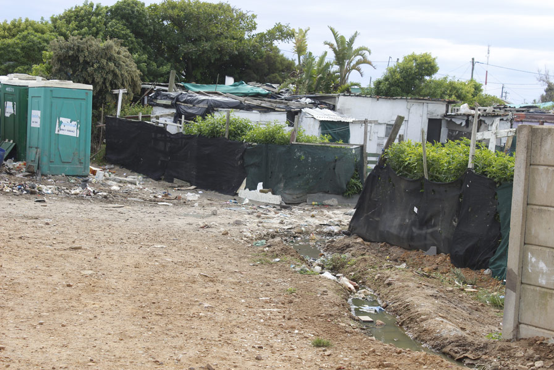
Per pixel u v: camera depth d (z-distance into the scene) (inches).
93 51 935.0
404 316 270.2
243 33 1665.8
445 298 292.0
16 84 620.7
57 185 558.9
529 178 211.8
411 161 403.2
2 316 195.8
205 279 285.7
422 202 388.8
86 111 604.7
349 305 285.6
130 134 792.9
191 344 193.2
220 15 1599.4
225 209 549.3
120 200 544.1
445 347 228.2
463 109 1151.6
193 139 687.1
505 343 215.9
